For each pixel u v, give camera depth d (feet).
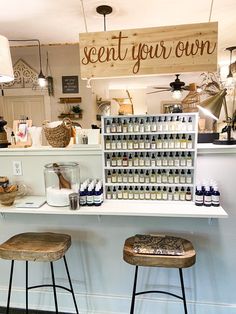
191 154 5.24
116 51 4.83
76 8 8.29
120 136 5.31
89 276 6.04
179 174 5.32
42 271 6.16
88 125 15.52
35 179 6.04
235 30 10.69
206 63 4.61
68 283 6.12
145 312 5.95
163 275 5.80
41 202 5.50
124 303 5.99
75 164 5.66
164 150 5.16
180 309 5.83
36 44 12.84
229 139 5.55
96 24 9.79
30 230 6.06
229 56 14.66
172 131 5.05
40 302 6.27
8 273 6.31
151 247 4.82
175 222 5.60
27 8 8.27
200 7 8.37
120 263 5.89
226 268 5.65
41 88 15.26
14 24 9.73
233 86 11.37
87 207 5.18
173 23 9.77
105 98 20.94
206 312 5.78
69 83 15.28
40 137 6.37
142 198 5.51
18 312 6.21
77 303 6.15
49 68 15.23
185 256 4.50
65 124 5.70
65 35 11.15
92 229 5.86
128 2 7.92
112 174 5.49
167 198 5.44
